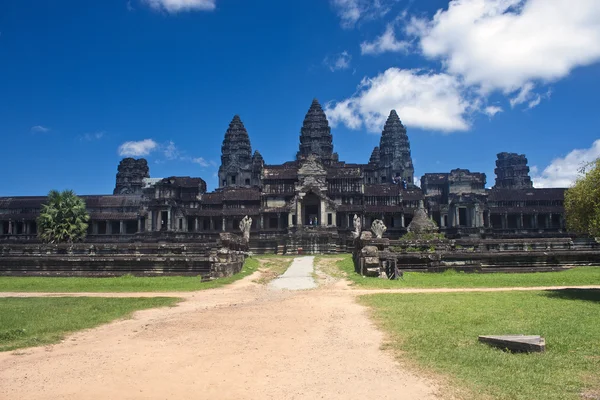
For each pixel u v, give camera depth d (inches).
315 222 4360.2
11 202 5014.8
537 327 740.0
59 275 2032.5
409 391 483.5
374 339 695.7
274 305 1060.5
